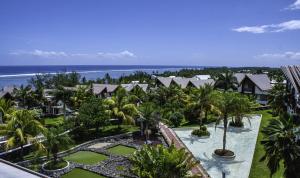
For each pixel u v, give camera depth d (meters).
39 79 111.75
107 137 44.94
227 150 37.59
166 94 67.88
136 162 20.66
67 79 112.00
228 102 34.62
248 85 78.50
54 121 57.47
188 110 55.16
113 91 83.75
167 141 42.47
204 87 50.09
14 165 14.41
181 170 19.77
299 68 41.94
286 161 21.09
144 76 155.00
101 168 31.92
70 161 34.31
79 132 44.97
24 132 33.31
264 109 66.62
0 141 37.06
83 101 59.84
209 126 52.12
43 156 34.56
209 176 29.92
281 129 21.95
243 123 53.06
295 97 39.72
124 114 48.38
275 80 111.75
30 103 61.91
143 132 46.72
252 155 36.34
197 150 38.72
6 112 40.78
